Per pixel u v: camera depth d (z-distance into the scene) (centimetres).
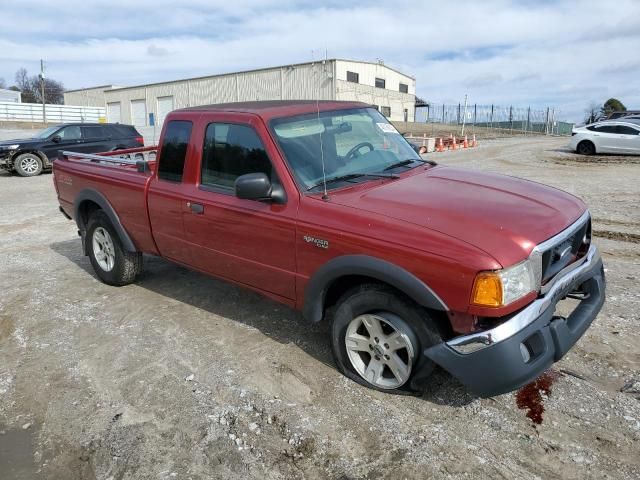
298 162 371
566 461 281
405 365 329
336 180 375
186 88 5291
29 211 1014
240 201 391
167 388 365
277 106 413
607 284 527
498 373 284
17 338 450
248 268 400
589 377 357
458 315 294
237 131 398
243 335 439
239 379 372
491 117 5519
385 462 287
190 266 466
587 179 1316
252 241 387
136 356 411
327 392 351
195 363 397
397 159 429
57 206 1064
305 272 358
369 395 345
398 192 352
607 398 333
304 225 348
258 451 300
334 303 378
